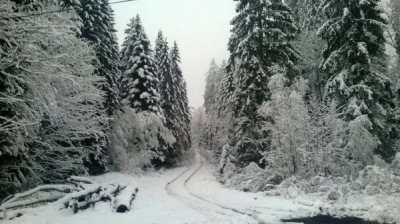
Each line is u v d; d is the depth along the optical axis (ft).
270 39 80.07
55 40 46.96
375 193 46.39
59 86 55.62
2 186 47.16
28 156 50.65
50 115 48.29
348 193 47.29
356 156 59.72
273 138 66.74
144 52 126.82
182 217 38.27
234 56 83.25
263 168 77.10
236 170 86.99
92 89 63.98
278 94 67.77
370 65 63.41
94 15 94.38
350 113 63.21
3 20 40.55
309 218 38.01
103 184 51.06
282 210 42.70
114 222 35.83
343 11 64.85
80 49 61.31
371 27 65.21
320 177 56.08
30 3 47.67
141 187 71.00
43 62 42.14
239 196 57.36
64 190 48.52
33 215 38.11
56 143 61.98
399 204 40.29
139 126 109.40
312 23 96.02
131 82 123.95
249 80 78.89
